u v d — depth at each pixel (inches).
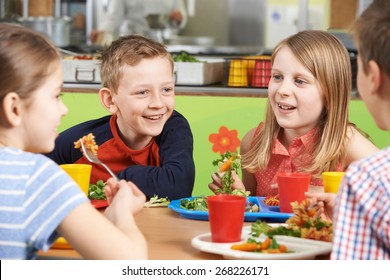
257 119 122.6
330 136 75.9
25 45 48.5
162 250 51.8
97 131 80.3
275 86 76.4
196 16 243.4
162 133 79.3
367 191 43.4
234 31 241.6
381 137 123.0
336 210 44.6
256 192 83.7
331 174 63.1
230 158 67.3
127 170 73.7
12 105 48.4
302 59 74.2
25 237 46.5
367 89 48.0
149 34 206.5
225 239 51.9
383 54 46.0
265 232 53.1
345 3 154.4
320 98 75.4
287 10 237.0
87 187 65.5
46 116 49.4
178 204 65.6
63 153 80.7
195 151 124.6
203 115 124.0
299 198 61.8
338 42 76.5
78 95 128.1
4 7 177.5
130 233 49.0
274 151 78.3
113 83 77.7
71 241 47.1
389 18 46.1
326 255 51.1
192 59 131.6
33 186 46.7
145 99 76.2
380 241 43.6
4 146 49.4
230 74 127.6
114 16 202.2
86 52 181.3
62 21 178.7
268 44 239.5
